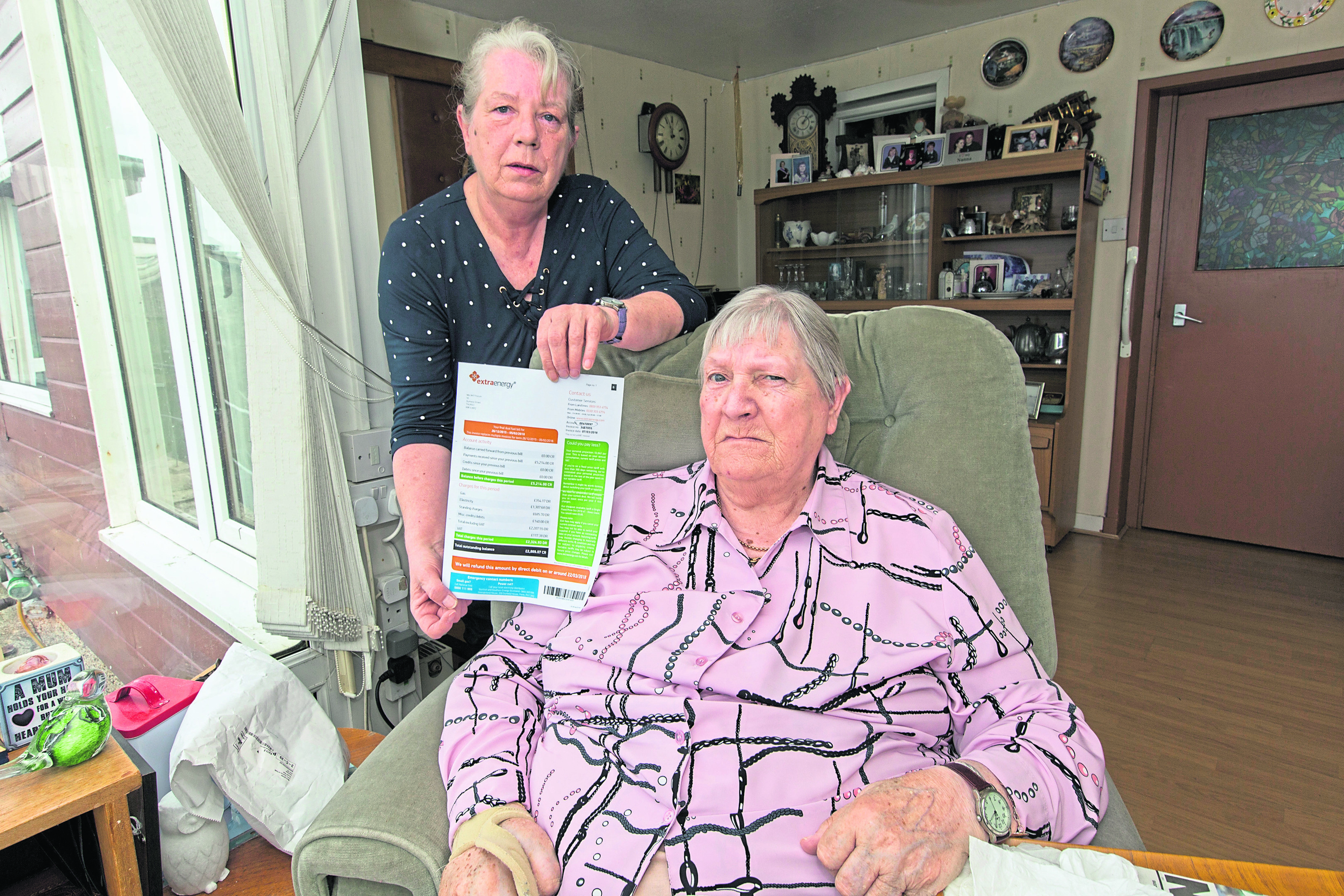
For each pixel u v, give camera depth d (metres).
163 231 1.56
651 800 0.83
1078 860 0.68
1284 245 2.97
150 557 1.66
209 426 1.66
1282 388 3.06
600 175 3.58
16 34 1.46
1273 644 2.41
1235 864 0.65
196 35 1.18
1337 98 2.77
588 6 2.95
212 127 1.20
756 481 0.95
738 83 4.15
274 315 1.35
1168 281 3.24
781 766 0.84
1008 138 3.19
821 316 0.97
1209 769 1.84
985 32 3.33
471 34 2.94
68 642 1.46
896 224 3.56
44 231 1.51
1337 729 1.97
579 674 0.95
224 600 1.61
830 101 3.84
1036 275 3.39
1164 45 2.95
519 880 0.75
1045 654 1.03
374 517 1.58
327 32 1.44
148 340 1.63
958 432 1.07
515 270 1.22
